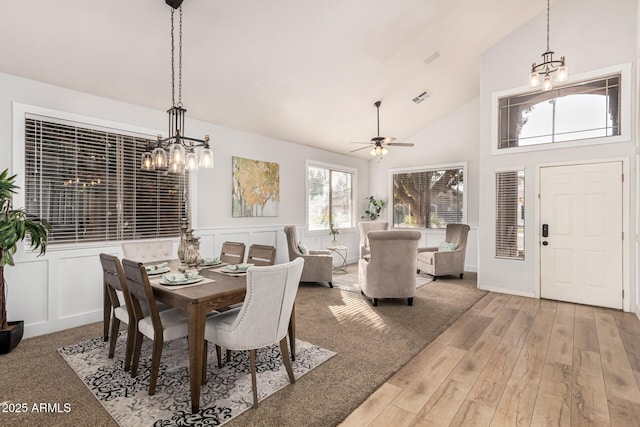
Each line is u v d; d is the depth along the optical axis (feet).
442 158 22.67
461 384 7.48
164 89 12.48
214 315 7.92
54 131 10.88
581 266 13.78
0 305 9.11
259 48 11.70
